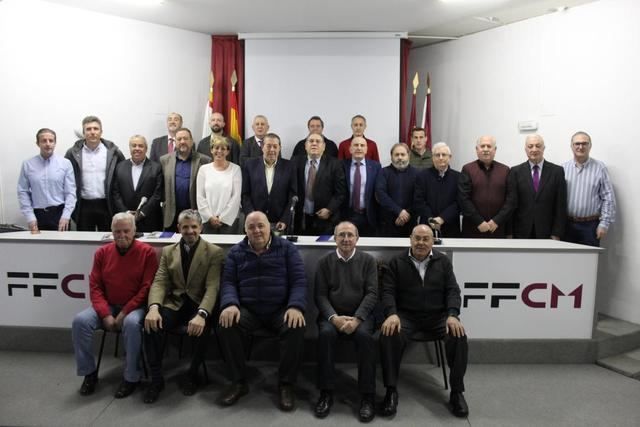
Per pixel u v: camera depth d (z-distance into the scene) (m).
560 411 2.32
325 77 5.12
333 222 3.61
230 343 2.37
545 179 3.42
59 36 4.30
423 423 2.20
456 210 3.56
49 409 2.26
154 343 2.37
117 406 2.30
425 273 2.58
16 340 2.95
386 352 2.33
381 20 4.66
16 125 4.11
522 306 2.84
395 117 5.15
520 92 4.55
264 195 3.50
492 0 4.01
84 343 2.40
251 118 5.18
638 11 3.43
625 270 3.52
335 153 4.57
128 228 2.54
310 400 2.40
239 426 2.14
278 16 4.56
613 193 3.44
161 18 4.68
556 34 4.15
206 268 2.59
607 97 3.69
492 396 2.46
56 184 3.60
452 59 5.31
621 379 2.69
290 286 2.56
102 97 4.62
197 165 3.66
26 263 2.90
